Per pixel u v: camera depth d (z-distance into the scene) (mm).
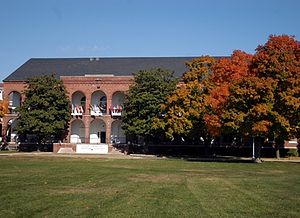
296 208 13711
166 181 21891
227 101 40094
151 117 55219
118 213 12117
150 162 40094
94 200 14523
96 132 70062
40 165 33344
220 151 60375
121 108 66562
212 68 49094
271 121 38094
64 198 14891
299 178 24922
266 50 40031
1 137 71188
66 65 75625
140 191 17297
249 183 21406
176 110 50219
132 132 56219
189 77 51188
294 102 37219
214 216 12016
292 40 39750
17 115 65750
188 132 49969
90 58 77812
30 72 73375
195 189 18344
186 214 12195
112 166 33594
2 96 74750
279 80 38438
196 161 42625
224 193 17109
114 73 71938
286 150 57906
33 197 15000
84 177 23328
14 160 40125
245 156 58562
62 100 61188
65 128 63750
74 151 62031
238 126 39312
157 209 12898
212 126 41844
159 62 74188
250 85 38125
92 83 67812
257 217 12047
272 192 17766
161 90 55781
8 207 12789
